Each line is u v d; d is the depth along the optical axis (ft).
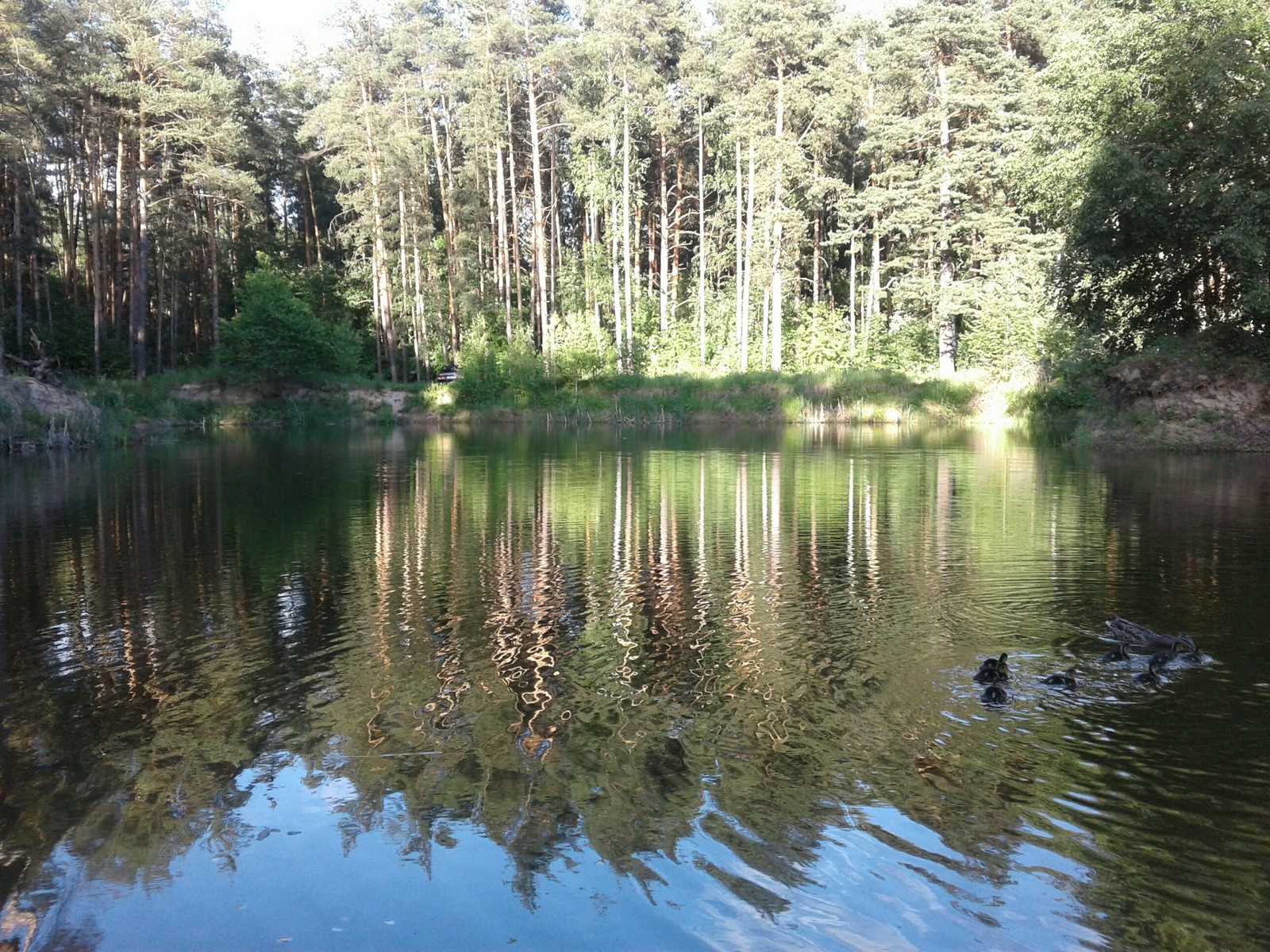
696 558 40.55
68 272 183.21
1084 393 122.31
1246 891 14.52
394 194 184.85
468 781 18.51
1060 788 17.92
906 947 13.29
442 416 165.89
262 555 41.68
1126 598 32.37
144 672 25.49
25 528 49.60
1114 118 95.04
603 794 17.83
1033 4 183.32
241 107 185.37
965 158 162.50
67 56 141.79
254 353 156.76
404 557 41.19
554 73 182.39
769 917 14.01
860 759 19.21
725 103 182.39
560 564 39.42
